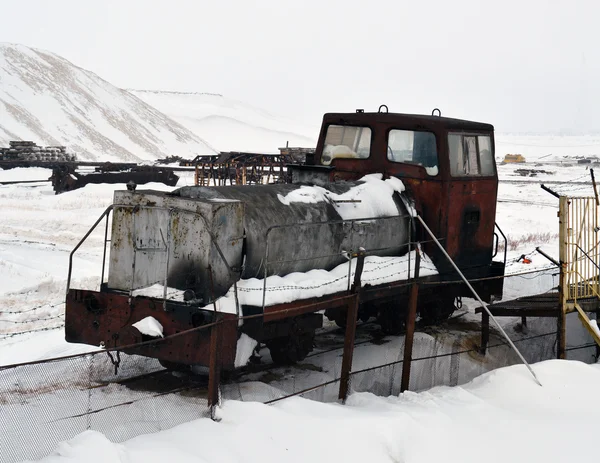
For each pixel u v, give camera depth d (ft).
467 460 22.21
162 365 29.86
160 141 405.59
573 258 34.35
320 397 29.17
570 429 24.73
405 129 38.65
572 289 35.42
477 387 29.43
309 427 21.93
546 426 24.91
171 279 27.91
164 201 28.14
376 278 33.45
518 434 24.20
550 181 197.06
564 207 33.47
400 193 37.83
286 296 28.43
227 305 26.99
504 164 339.16
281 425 21.77
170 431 20.57
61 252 63.41
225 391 27.30
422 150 38.22
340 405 24.81
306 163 43.45
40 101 355.97
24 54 412.16
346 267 33.63
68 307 28.43
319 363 33.19
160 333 26.58
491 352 37.93
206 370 29.81
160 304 26.84
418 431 23.35
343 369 27.27
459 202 38.75
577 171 265.34
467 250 40.11
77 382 27.40
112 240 29.30
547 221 106.93
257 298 27.25
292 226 30.30
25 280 48.83
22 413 22.93
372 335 38.75
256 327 27.07
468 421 25.03
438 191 37.55
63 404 24.26
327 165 41.83
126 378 28.48
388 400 27.02
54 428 21.63
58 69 420.77
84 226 83.25
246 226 29.04
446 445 22.95
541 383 28.91
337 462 20.70
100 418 22.90
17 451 19.54
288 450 20.74
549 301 38.73
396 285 31.35
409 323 29.48
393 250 37.11
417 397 27.17
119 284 29.14
